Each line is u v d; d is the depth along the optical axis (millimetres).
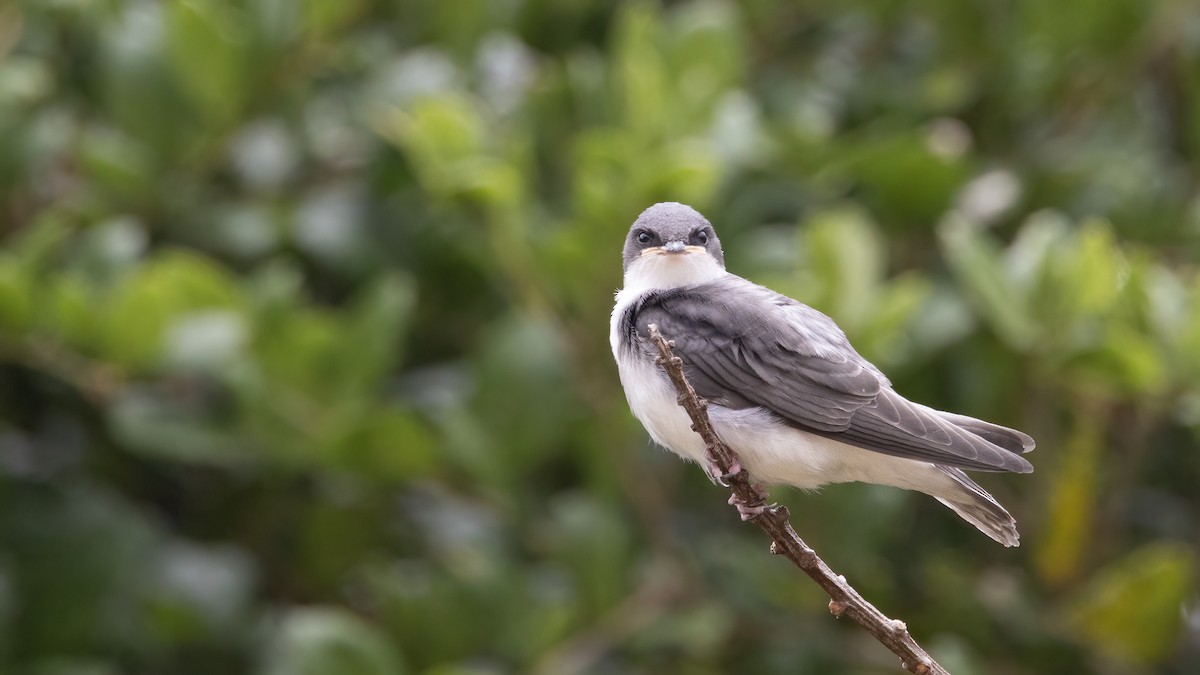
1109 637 12258
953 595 12789
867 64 14617
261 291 11844
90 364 11898
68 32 13430
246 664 12633
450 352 13766
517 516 12242
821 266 11523
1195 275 13109
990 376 12797
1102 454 13094
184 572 12328
